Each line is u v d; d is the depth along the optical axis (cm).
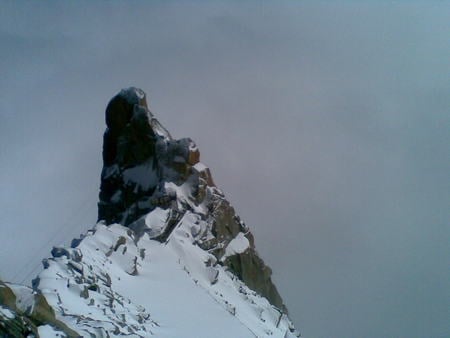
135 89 8688
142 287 5194
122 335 3550
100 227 5722
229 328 5125
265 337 5622
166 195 7425
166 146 8112
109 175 8456
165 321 4609
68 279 4103
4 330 2534
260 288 8144
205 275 6412
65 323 3234
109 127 8744
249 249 8194
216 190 8231
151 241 6425
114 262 5350
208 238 7269
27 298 2978
